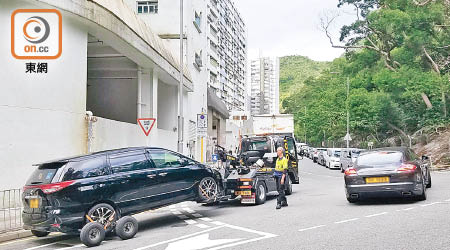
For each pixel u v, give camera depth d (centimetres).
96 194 878
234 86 10481
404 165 1158
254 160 1656
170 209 1352
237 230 892
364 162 1212
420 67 3681
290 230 858
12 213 1213
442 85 3431
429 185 1579
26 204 870
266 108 18938
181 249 739
